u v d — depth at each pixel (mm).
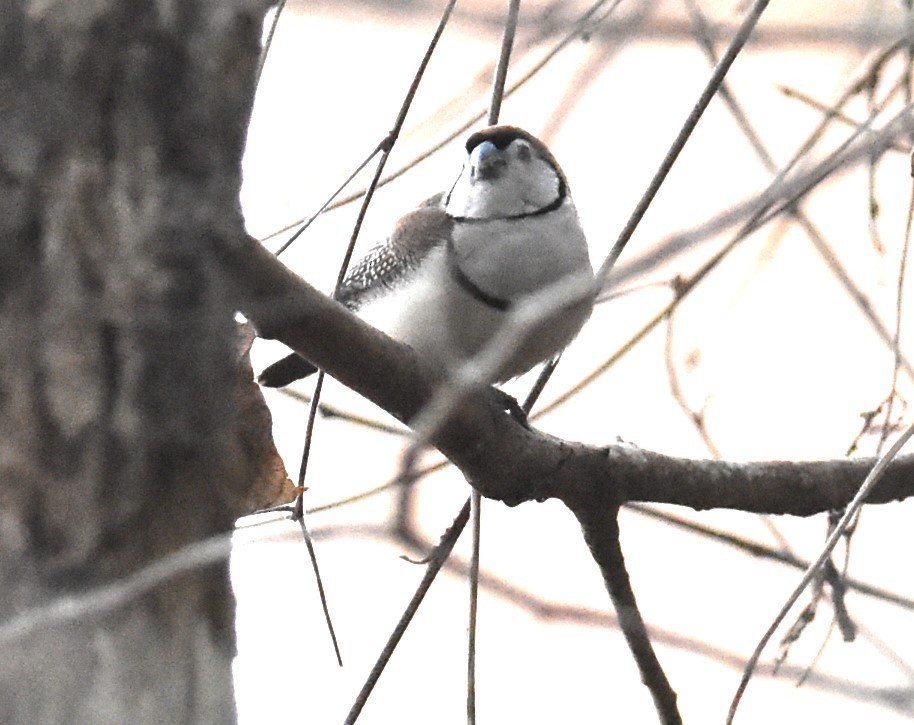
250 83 2641
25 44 2451
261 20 2656
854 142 4098
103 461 2449
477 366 3830
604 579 5812
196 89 2525
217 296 2600
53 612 2365
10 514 2414
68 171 2451
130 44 2475
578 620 6637
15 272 2439
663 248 3303
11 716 2324
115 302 2459
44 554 2418
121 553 2459
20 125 2441
